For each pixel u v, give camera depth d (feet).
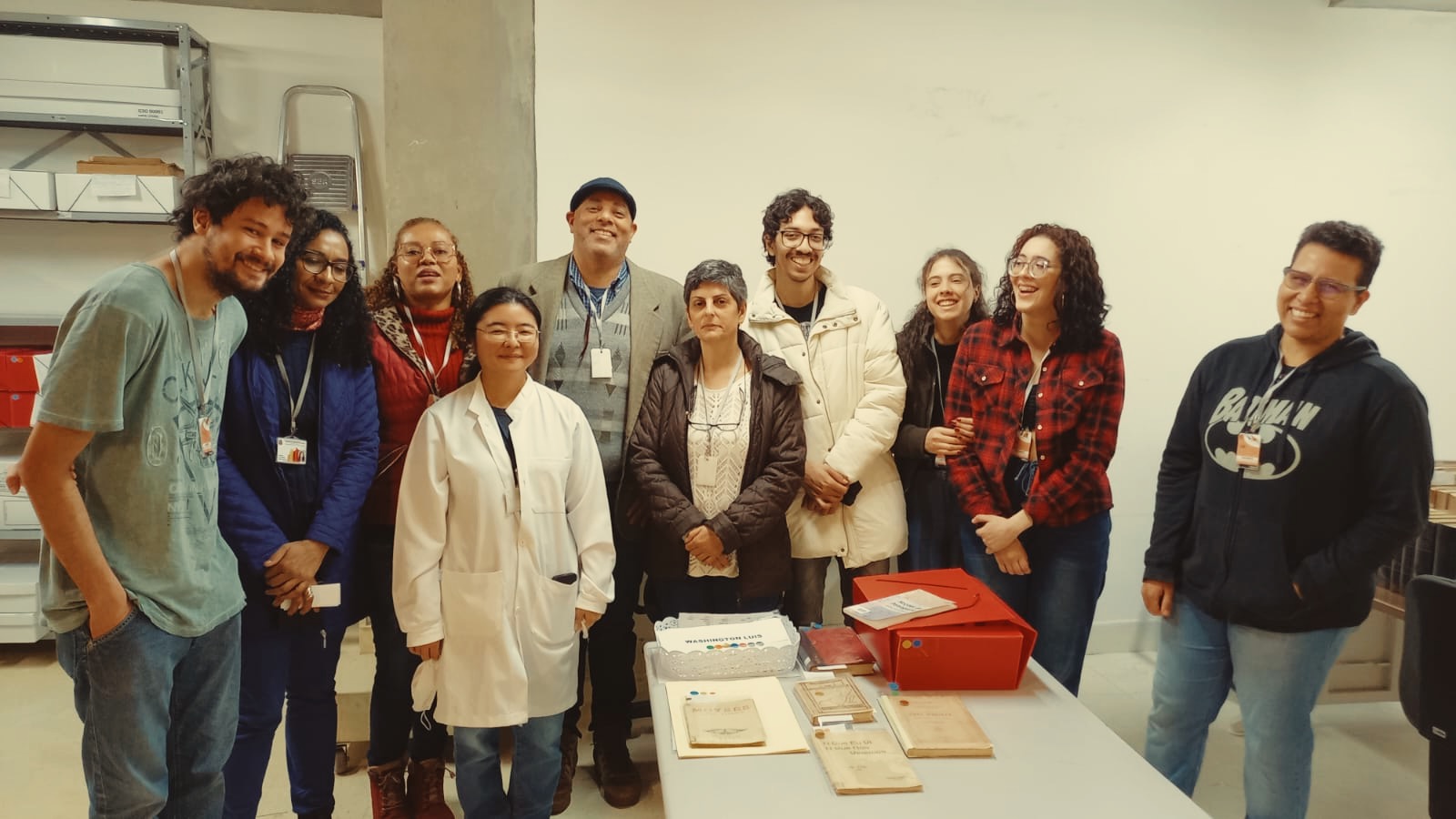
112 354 4.10
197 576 4.69
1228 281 10.39
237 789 5.70
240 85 10.74
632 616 7.57
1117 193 10.02
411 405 6.31
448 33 8.50
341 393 5.87
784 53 9.15
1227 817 7.22
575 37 8.71
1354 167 10.42
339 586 5.68
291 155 10.85
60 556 4.17
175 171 10.05
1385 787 7.62
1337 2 10.00
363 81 11.05
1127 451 10.47
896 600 5.24
